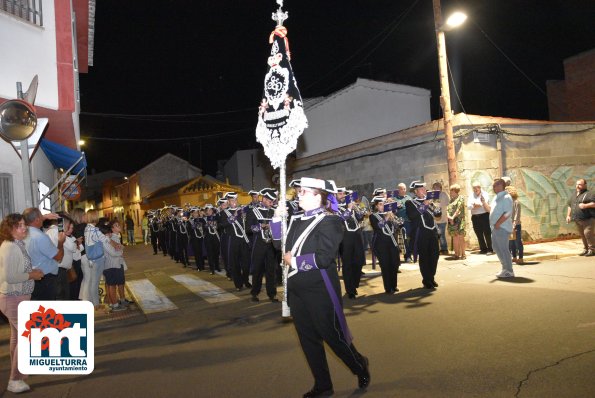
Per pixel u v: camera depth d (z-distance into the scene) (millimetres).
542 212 15406
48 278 6289
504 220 9758
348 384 5043
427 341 6156
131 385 5523
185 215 17531
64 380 5836
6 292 5527
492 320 6828
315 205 4738
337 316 4613
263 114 7410
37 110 10484
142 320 8844
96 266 9586
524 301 7746
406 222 13234
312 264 4504
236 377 5500
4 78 9570
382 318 7445
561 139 15844
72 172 17016
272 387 5133
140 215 47812
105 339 7691
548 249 13539
